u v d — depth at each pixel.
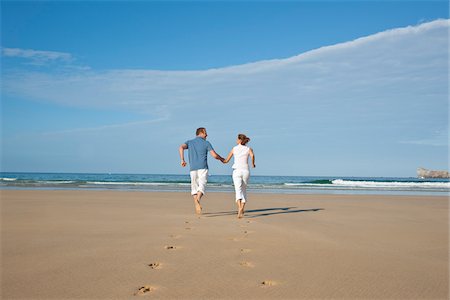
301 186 28.88
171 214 8.24
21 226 6.18
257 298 2.87
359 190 23.72
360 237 5.58
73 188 20.66
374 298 2.92
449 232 6.23
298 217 8.10
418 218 8.34
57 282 3.19
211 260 3.96
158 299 2.82
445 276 3.52
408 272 3.63
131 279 3.28
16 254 4.14
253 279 3.33
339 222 7.35
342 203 12.32
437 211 10.09
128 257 4.04
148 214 8.14
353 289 3.12
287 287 3.13
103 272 3.48
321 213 9.05
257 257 4.13
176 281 3.24
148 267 3.66
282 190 22.47
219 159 8.28
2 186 22.58
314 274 3.51
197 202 8.33
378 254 4.40
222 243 4.88
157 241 4.94
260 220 7.43
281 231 5.97
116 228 6.02
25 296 2.88
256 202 12.34
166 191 18.11
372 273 3.57
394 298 2.93
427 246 4.96
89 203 10.75
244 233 5.70
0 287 3.06
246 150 8.03
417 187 29.73
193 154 8.36
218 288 3.08
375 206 11.39
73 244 4.70
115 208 9.38
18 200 11.41
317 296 2.94
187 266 3.71
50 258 3.97
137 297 2.86
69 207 9.47
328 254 4.34
